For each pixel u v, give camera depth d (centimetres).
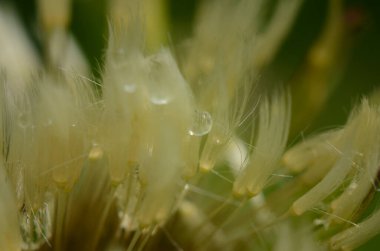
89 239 7
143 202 6
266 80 8
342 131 7
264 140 7
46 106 6
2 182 6
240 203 7
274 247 7
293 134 8
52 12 8
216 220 7
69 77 7
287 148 7
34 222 7
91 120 7
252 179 7
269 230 7
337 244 6
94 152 7
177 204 7
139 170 6
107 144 6
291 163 7
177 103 6
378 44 10
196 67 8
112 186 7
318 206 7
